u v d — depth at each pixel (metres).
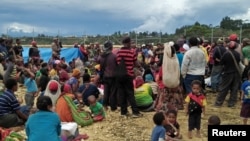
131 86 11.52
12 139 8.80
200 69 11.21
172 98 11.23
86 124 10.65
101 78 13.56
